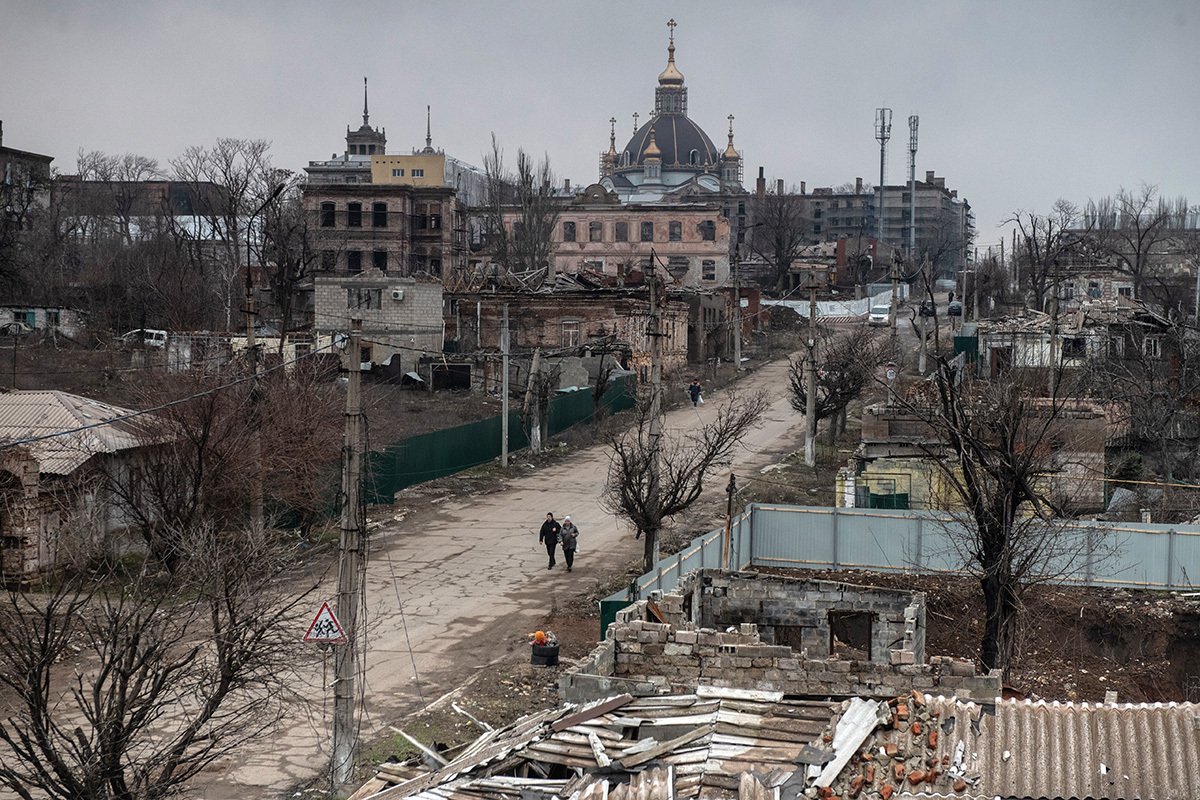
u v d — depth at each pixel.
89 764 14.90
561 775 13.50
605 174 193.12
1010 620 24.20
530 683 24.95
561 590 32.53
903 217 189.38
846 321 110.00
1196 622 31.25
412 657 26.75
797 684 16.92
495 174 119.81
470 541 38.16
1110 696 14.66
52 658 15.62
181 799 18.97
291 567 27.16
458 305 74.06
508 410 55.09
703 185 175.00
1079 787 12.88
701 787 12.45
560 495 45.72
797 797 12.17
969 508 25.53
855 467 39.84
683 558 30.25
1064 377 47.81
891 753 13.40
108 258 89.38
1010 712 13.98
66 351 68.19
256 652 17.66
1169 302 90.44
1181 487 39.41
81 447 31.53
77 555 28.69
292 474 34.62
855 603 24.16
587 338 70.81
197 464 30.38
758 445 56.59
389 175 130.25
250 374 33.03
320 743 21.53
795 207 168.12
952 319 83.38
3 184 92.19
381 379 69.69
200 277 83.81
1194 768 13.00
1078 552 31.97
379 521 40.41
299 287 81.69
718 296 92.62
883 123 145.62
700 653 17.59
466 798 12.85
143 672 15.93
